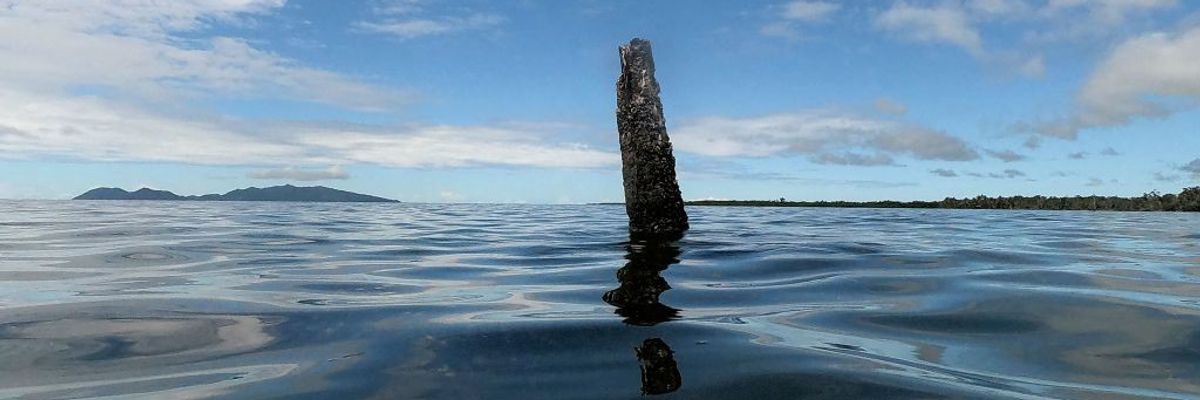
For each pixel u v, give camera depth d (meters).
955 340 4.16
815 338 4.18
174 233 13.72
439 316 4.81
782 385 3.19
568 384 3.20
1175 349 3.93
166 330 4.36
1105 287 6.20
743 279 6.79
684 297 5.72
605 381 3.24
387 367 3.49
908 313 4.99
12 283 6.43
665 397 3.01
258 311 4.98
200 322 4.59
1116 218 28.34
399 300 5.56
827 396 3.05
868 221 22.52
